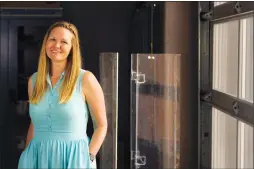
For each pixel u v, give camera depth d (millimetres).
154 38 3693
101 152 2477
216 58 3078
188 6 3301
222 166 2932
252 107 2211
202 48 3164
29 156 1729
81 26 4012
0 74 3693
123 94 4047
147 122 2756
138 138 2746
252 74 2355
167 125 2783
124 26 4043
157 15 3637
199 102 3170
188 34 3309
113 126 2439
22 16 3596
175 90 2787
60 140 1711
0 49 3662
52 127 1713
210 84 3129
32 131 1889
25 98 3721
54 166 1704
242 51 2480
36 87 1744
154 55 2744
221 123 2957
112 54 2416
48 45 1744
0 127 3697
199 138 3182
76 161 1705
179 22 3369
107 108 2438
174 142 2803
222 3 2902
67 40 1749
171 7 3391
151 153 2768
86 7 3990
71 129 1718
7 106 3709
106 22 4035
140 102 2738
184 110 3225
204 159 3191
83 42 4027
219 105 2875
